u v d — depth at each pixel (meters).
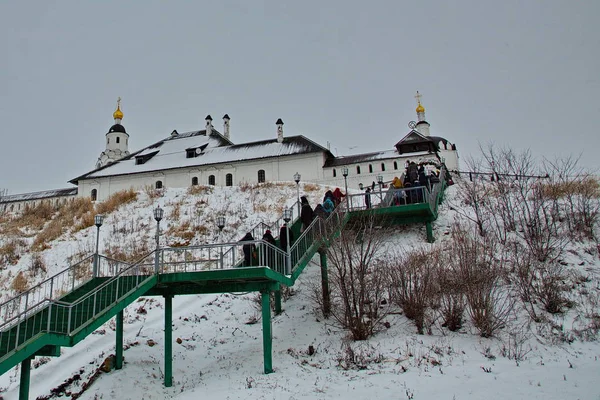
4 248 27.23
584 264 16.45
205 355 15.38
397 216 19.72
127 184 63.81
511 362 11.75
